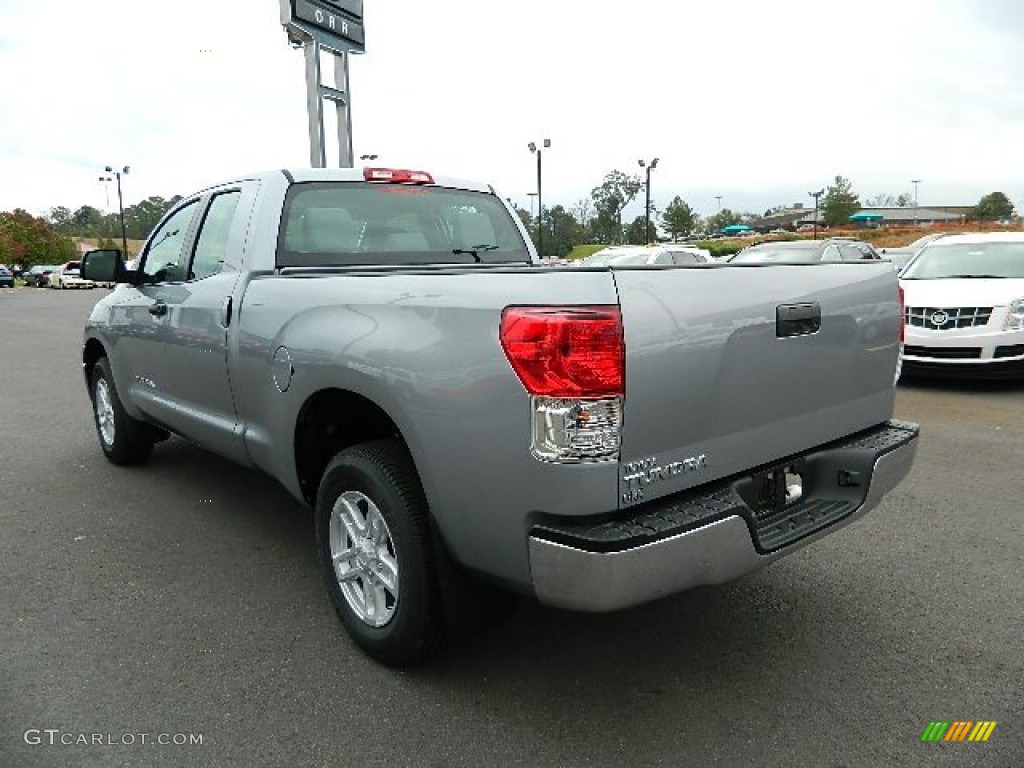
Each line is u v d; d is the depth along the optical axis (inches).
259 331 137.0
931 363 339.9
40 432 276.2
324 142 418.3
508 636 129.2
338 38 425.1
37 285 2100.1
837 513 116.5
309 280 129.0
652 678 116.7
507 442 93.3
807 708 108.9
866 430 131.3
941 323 337.7
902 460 127.2
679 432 97.7
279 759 98.5
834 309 118.6
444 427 99.3
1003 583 148.2
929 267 390.6
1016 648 124.6
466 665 120.2
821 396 118.8
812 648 125.0
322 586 148.9
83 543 169.9
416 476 111.5
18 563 159.2
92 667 119.7
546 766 97.1
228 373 149.1
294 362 125.9
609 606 90.1
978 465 225.5
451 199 181.3
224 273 154.6
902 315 134.7
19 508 192.2
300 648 125.7
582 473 89.8
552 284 91.4
